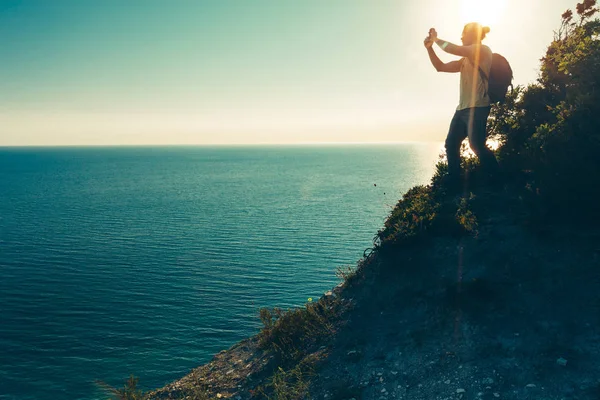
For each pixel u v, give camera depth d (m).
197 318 38.69
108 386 27.64
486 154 8.62
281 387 6.49
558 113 7.21
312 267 54.62
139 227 88.88
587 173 6.52
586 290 5.85
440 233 7.89
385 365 6.11
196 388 7.84
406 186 157.62
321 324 7.86
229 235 78.38
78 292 47.25
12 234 82.62
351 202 119.56
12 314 40.88
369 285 8.05
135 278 52.06
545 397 4.72
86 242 74.62
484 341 5.75
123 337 35.19
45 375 29.45
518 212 7.66
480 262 6.98
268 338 8.69
